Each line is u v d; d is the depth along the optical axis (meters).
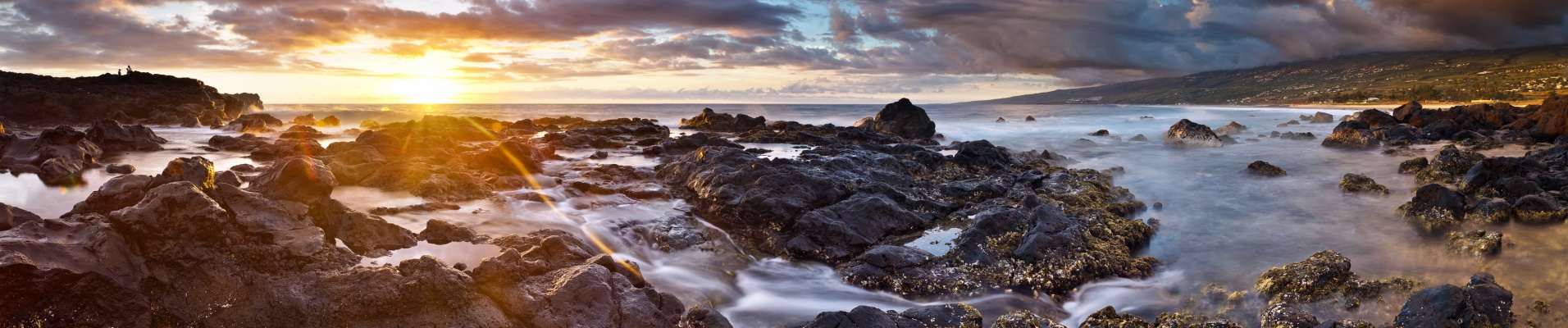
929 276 11.84
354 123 68.81
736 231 14.77
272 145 24.84
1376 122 40.59
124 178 9.34
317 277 8.06
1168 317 9.94
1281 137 39.16
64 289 6.84
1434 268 12.09
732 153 19.14
